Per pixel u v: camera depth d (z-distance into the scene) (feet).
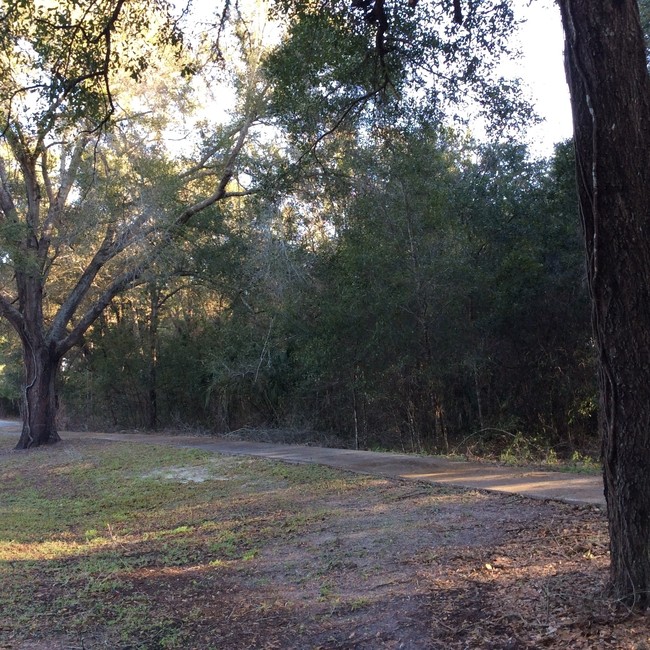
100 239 67.46
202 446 56.75
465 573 18.37
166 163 60.64
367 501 29.40
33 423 66.44
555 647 13.33
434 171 48.29
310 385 60.03
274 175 48.34
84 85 30.94
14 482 47.03
